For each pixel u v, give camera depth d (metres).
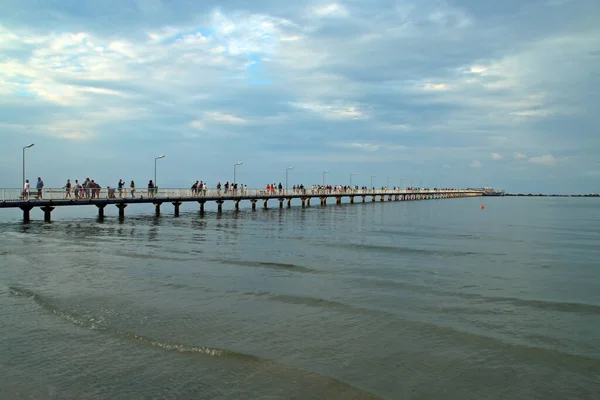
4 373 7.30
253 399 6.55
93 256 17.78
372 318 10.18
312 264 16.83
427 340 8.87
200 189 47.06
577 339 8.98
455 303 11.57
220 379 7.14
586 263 18.06
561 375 7.43
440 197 157.62
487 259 18.88
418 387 6.97
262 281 13.78
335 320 10.04
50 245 20.66
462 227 35.81
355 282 13.85
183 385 6.95
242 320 9.95
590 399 6.70
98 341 8.62
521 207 91.12
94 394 6.66
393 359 7.96
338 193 81.69
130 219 37.88
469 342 8.77
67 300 11.27
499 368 7.66
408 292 12.66
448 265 17.23
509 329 9.55
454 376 7.36
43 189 32.22
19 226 29.59
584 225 39.12
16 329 9.21
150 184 42.00
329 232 29.53
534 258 19.30
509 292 12.84
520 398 6.71
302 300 11.57
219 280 13.81
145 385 6.94
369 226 35.03
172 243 22.28
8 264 15.85
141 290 12.42
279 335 9.05
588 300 11.98
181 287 12.83
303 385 6.96
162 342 8.55
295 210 60.31
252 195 56.28
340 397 6.64
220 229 30.47
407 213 57.84
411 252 20.52
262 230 30.14
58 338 8.75
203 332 9.14
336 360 7.88
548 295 12.52
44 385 6.92
